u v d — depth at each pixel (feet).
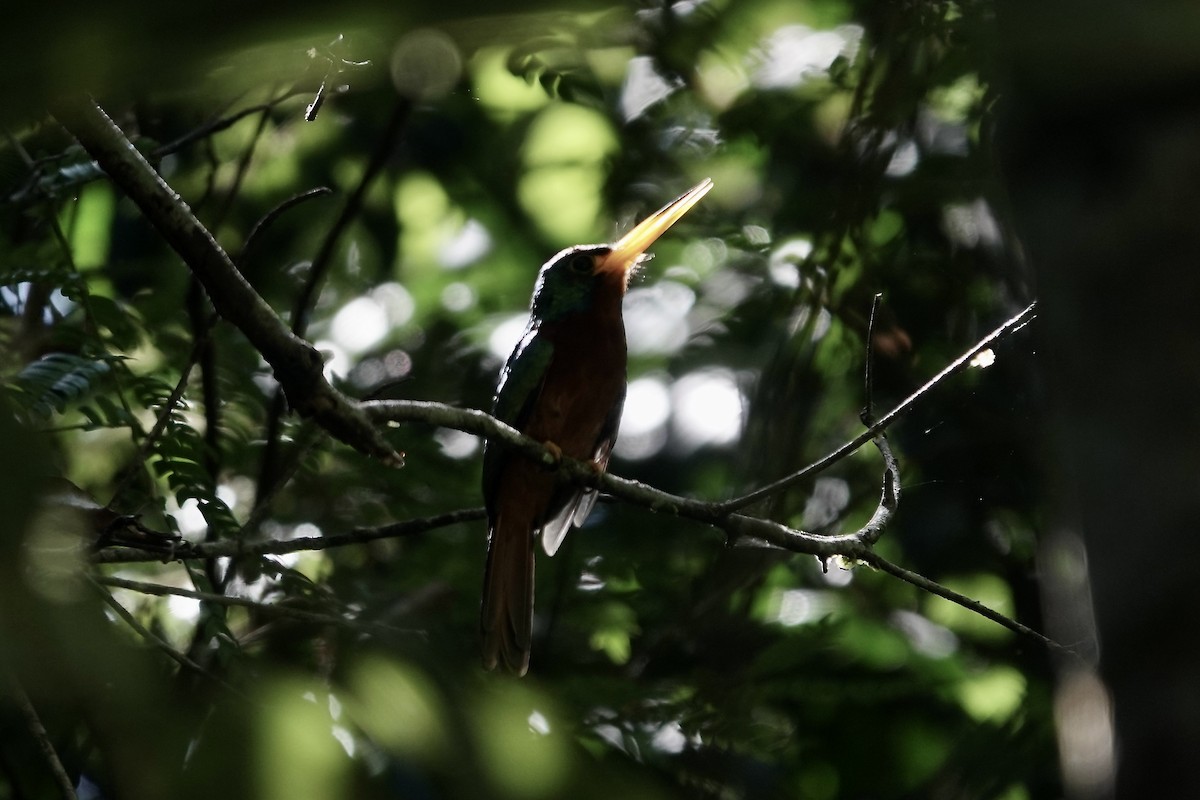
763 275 38.63
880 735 35.12
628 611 32.45
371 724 8.84
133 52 3.16
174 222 11.92
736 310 38.52
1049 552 14.40
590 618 32.27
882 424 20.79
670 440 39.29
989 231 30.22
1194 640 5.65
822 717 35.04
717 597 31.42
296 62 3.71
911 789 34.45
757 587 31.73
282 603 23.02
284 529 30.19
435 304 43.27
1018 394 33.71
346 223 31.50
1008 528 35.06
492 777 6.71
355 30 3.34
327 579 29.12
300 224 41.37
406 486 32.60
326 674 19.35
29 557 3.38
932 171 33.81
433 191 42.96
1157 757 5.65
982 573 35.91
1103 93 4.78
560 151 41.06
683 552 35.99
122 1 3.09
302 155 41.06
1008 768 31.01
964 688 34.68
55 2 3.06
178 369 30.19
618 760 6.77
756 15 29.48
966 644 36.27
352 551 31.96
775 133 35.22
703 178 38.99
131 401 27.63
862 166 31.53
